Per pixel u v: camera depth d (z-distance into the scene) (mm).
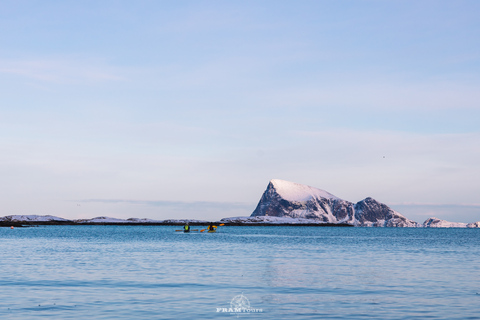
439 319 31641
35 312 32969
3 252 86438
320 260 73250
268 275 53500
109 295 39562
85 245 112188
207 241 137125
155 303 36344
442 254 89625
